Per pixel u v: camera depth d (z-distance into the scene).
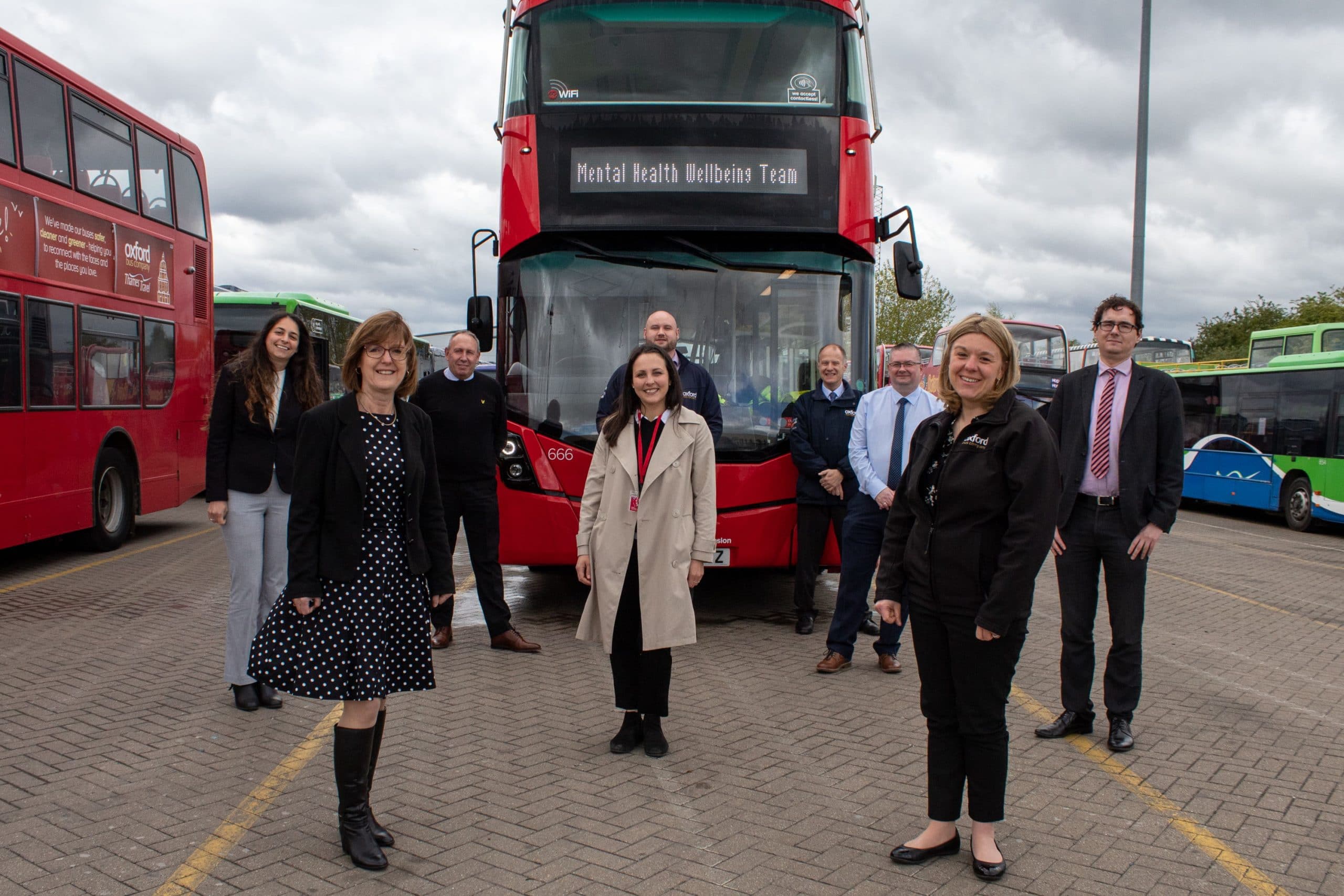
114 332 11.14
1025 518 3.48
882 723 5.44
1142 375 5.12
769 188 7.70
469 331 7.16
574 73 7.79
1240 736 5.32
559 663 6.69
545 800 4.30
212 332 13.81
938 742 3.76
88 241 10.56
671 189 7.67
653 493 4.88
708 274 7.73
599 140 7.70
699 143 7.70
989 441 3.56
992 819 3.63
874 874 3.64
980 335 3.59
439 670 6.50
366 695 3.56
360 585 3.63
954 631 3.63
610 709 5.66
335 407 3.68
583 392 7.64
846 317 7.81
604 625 4.87
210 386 13.69
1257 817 4.20
